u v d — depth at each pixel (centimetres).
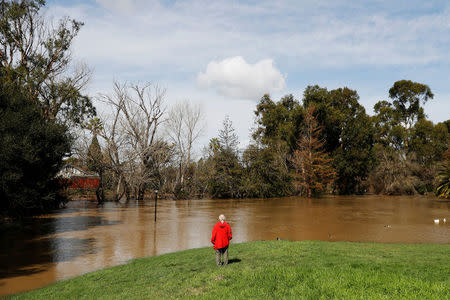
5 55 3173
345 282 639
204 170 4928
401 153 5444
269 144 5634
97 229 1866
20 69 2989
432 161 5666
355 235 1650
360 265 802
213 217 2438
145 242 1484
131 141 4306
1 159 1767
